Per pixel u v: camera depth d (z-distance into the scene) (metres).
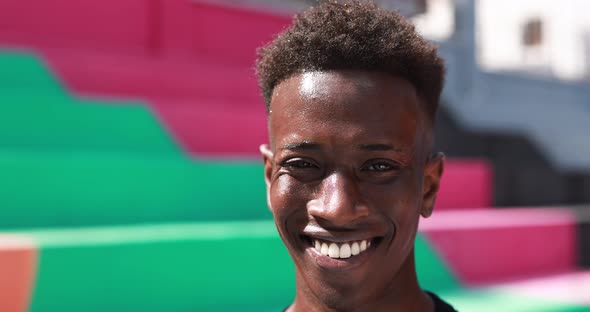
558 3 13.15
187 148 3.98
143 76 4.51
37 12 4.77
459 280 3.43
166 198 3.33
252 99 4.96
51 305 2.44
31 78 4.14
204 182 3.44
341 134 1.00
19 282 2.39
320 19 1.06
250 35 5.72
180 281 2.70
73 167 3.11
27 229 2.98
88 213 3.13
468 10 6.05
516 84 6.53
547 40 13.29
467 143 5.69
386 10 1.13
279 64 1.08
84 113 3.71
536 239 3.88
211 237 2.78
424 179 1.18
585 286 3.38
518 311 2.78
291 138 1.03
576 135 5.95
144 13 5.23
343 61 1.02
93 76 4.34
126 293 2.59
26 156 3.32
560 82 7.00
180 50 5.36
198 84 4.71
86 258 2.52
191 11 5.43
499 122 5.96
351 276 1.07
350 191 1.02
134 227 3.08
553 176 5.64
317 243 1.08
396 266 1.10
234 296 2.82
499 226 3.66
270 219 3.65
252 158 4.05
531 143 5.65
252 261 2.87
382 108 1.01
